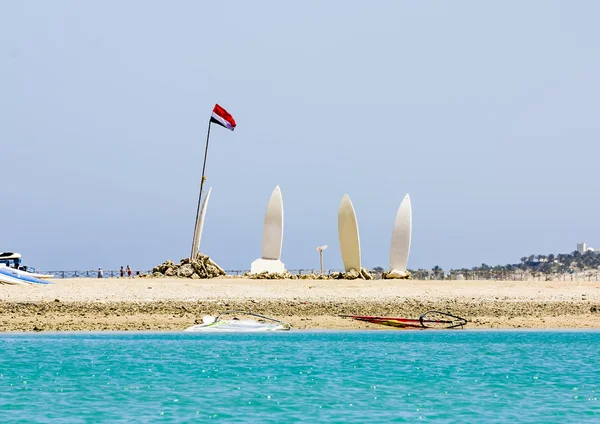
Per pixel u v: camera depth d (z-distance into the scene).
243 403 45.50
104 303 96.31
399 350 70.69
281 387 50.81
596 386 52.09
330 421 41.12
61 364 60.56
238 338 78.94
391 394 48.69
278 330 86.19
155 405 44.78
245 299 101.50
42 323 86.75
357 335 82.69
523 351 70.56
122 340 76.62
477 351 70.31
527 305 102.88
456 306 101.50
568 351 70.81
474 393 49.31
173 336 80.44
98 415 42.09
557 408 44.91
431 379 54.59
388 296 107.25
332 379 54.19
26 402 45.56
